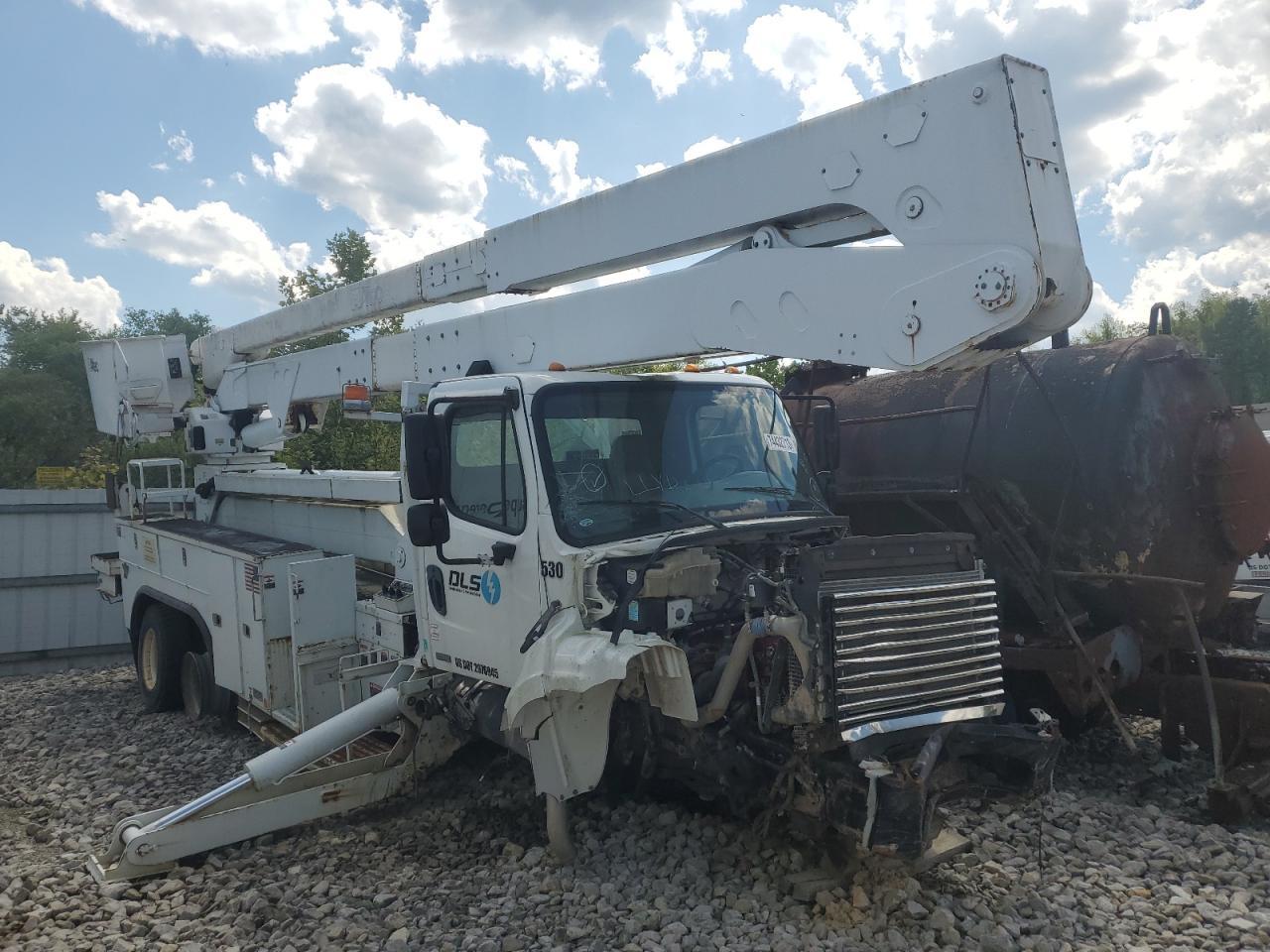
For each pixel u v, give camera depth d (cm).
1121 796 557
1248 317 4734
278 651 670
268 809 520
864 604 391
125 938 418
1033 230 347
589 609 430
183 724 811
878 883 412
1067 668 577
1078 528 602
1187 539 602
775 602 403
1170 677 601
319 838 519
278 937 411
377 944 400
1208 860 457
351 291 721
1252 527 614
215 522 937
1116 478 589
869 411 718
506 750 604
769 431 527
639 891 422
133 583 928
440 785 582
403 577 605
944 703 416
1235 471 603
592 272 534
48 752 757
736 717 423
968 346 366
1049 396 615
